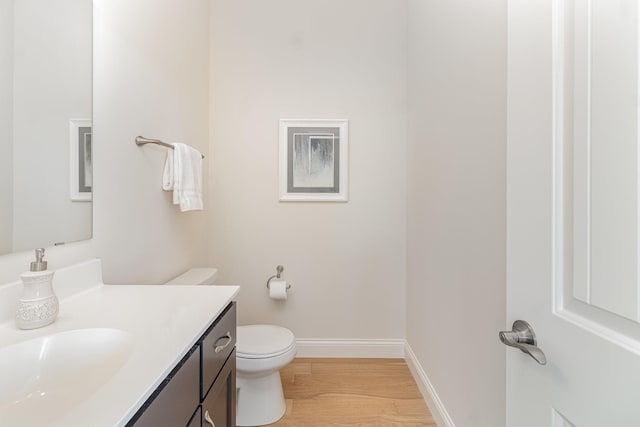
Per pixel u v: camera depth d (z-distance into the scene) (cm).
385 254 221
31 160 86
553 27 52
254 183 220
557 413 51
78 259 104
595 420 44
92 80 106
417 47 192
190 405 75
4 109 78
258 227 220
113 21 118
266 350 152
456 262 133
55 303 80
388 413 163
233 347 110
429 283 169
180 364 71
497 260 102
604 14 43
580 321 47
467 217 123
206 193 215
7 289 79
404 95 219
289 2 218
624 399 40
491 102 106
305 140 219
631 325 40
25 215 84
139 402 51
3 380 64
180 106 174
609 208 43
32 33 85
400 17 218
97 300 97
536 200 56
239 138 219
